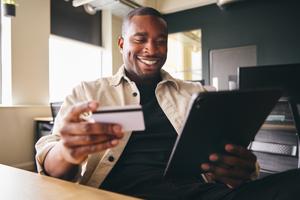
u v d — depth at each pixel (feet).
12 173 2.52
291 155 5.09
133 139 3.26
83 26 15.71
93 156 3.14
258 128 2.53
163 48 3.76
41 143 2.95
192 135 2.09
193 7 17.53
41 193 1.96
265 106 2.27
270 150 5.34
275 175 2.54
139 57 3.70
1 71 11.51
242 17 16.07
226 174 2.51
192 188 2.88
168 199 2.81
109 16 16.72
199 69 17.72
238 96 2.00
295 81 5.24
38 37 12.33
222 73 16.67
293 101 4.85
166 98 3.64
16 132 11.01
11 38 11.27
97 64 16.84
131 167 3.10
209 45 17.20
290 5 14.70
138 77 3.84
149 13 3.72
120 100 3.54
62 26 14.42
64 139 2.05
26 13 11.83
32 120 11.58
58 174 2.61
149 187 2.92
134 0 16.14
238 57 16.21
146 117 3.46
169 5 17.72
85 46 15.74
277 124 5.33
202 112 1.96
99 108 1.93
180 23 18.17
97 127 1.96
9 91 11.33
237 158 2.47
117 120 1.98
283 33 14.92
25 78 11.78
